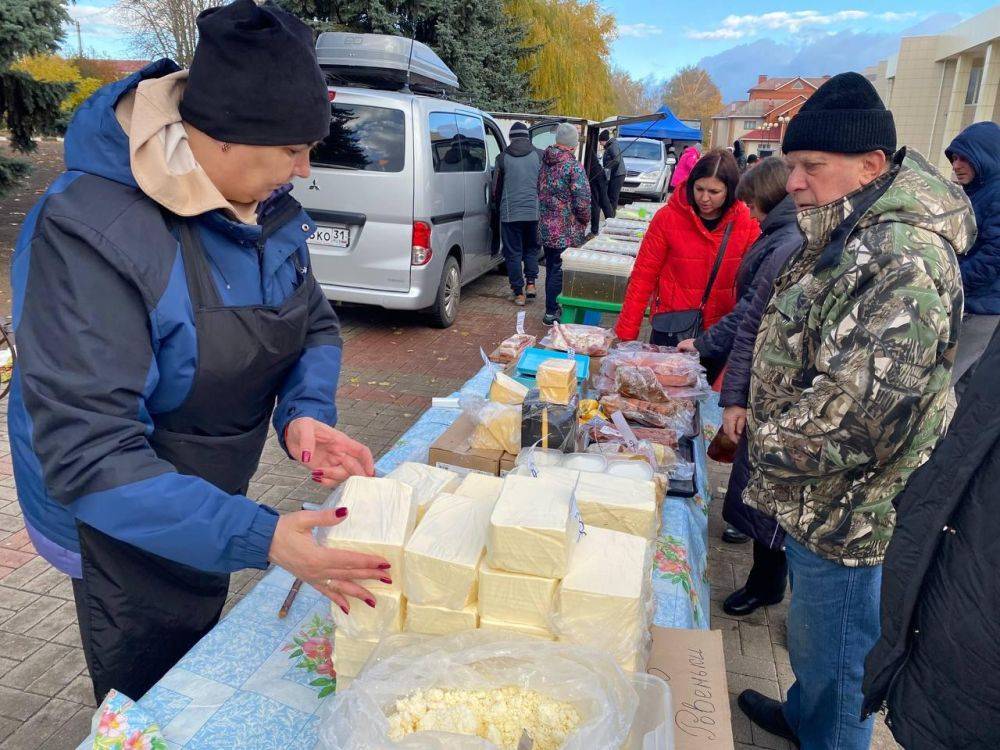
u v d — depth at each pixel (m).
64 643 2.57
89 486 1.04
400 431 4.51
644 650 1.22
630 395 2.48
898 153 1.50
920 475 1.25
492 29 15.66
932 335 1.32
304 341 1.57
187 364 1.22
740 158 10.86
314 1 12.66
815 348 1.55
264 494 3.64
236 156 1.18
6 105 8.20
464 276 7.16
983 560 1.07
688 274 3.47
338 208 5.68
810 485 1.60
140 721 1.17
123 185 1.16
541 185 6.95
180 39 22.67
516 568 1.10
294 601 1.52
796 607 1.76
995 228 3.80
